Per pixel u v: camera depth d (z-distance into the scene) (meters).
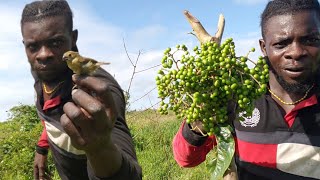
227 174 0.75
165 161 2.34
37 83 0.90
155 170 2.19
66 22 0.79
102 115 0.41
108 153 0.45
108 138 0.44
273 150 0.82
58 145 0.88
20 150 2.81
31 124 3.65
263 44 0.86
